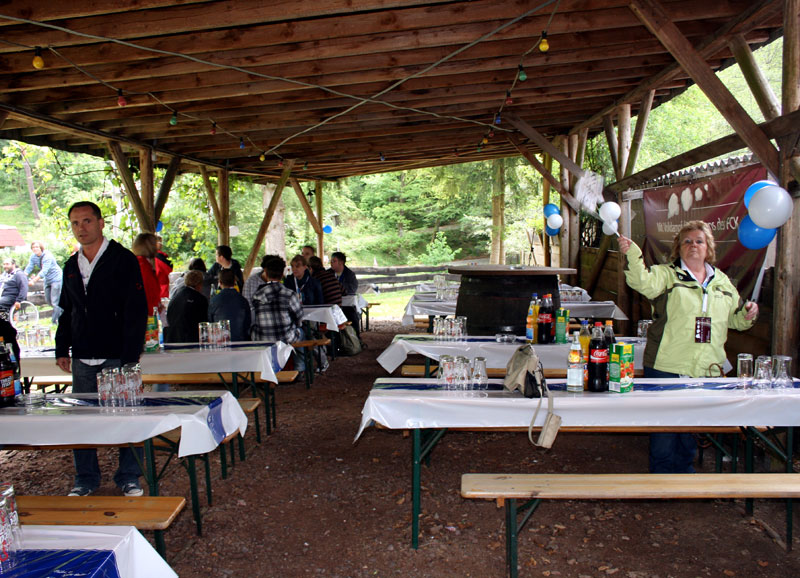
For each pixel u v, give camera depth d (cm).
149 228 871
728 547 329
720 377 359
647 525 355
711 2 477
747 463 353
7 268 1049
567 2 469
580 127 964
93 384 379
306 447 503
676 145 1488
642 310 807
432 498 398
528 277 552
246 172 1233
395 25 489
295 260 805
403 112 806
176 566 320
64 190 2227
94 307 370
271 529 360
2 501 171
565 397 309
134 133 841
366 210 3080
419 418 320
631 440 504
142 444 344
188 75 618
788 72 388
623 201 808
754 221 356
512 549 282
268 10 450
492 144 1112
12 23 460
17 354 345
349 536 350
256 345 512
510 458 468
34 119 679
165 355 477
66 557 171
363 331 1139
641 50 587
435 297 855
